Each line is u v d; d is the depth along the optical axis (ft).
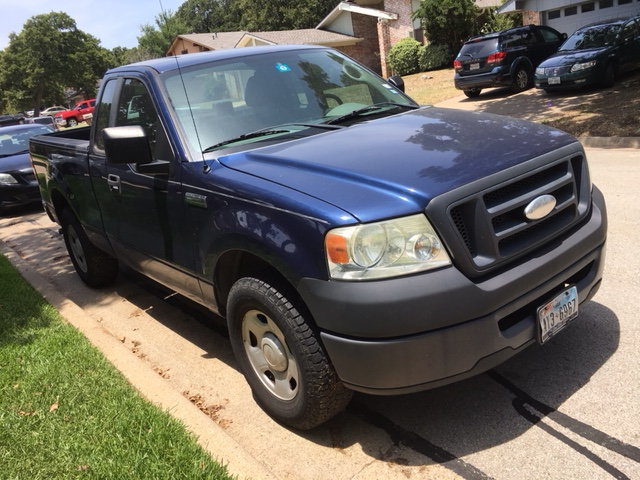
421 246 8.21
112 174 14.05
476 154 9.50
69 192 17.31
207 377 12.76
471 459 9.11
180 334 15.24
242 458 9.11
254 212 9.52
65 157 17.37
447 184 8.57
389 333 8.15
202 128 11.88
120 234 14.73
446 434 9.78
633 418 9.51
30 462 9.53
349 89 14.07
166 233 12.29
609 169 26.35
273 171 9.91
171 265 12.60
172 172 11.66
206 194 10.61
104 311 17.47
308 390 9.30
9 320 16.16
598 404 9.96
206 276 11.27
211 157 11.19
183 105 12.22
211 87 12.67
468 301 8.27
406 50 89.40
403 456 9.40
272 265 9.27
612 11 65.36
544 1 69.92
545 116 40.78
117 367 12.50
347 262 8.25
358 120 12.41
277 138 11.62
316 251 8.55
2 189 35.17
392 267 8.16
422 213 8.29
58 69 226.99
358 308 8.18
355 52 110.73
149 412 10.48
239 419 11.01
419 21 95.66
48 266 23.48
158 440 9.61
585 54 46.14
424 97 65.51
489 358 8.66
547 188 9.52
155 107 12.42
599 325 12.57
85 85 240.12
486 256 8.61
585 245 9.99
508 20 85.05
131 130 11.23
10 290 19.01
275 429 10.56
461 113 12.37
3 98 228.63
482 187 8.70
